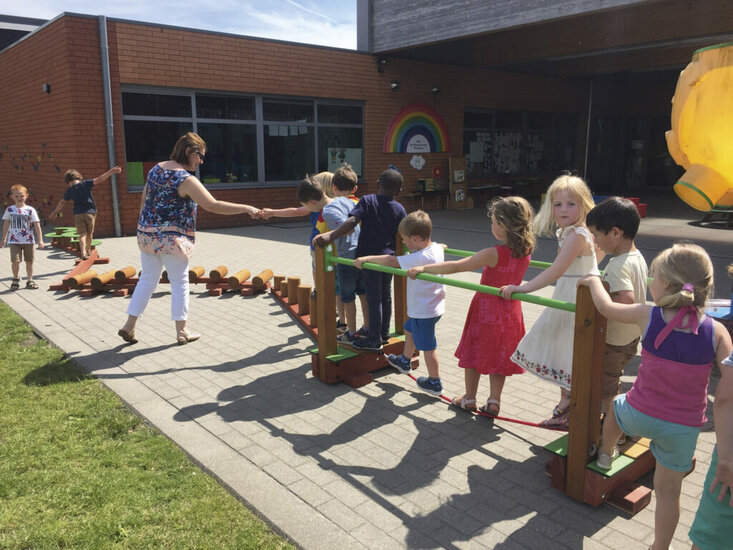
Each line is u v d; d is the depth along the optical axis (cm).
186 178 498
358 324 582
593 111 2298
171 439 349
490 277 357
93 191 1210
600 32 1497
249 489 296
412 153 1709
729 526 206
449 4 1338
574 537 261
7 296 697
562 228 323
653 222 1433
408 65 1658
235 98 1380
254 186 1434
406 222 390
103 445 338
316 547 252
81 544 253
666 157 2456
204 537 258
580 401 280
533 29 1652
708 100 354
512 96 1952
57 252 1029
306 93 1473
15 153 1552
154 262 525
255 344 533
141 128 1255
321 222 506
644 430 231
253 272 859
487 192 1942
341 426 371
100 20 1162
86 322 593
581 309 272
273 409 395
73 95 1164
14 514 273
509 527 268
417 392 428
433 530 265
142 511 276
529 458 333
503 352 360
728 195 371
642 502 281
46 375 443
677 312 220
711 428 370
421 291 384
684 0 1331
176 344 530
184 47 1272
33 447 333
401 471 317
